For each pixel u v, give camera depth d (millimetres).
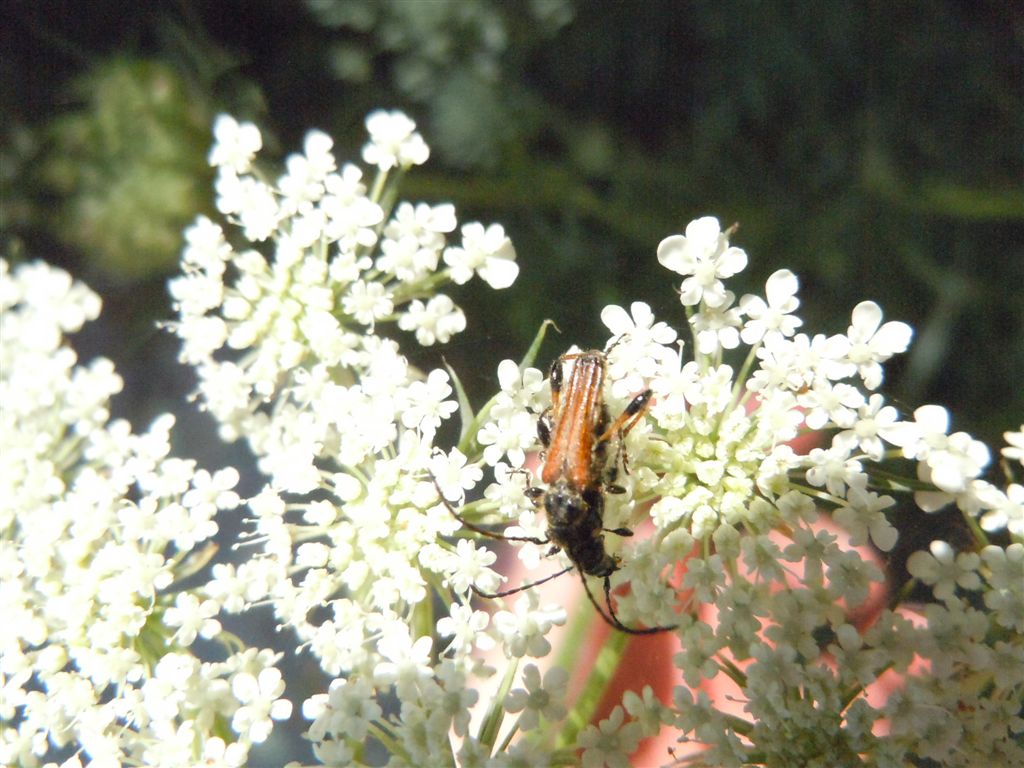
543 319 117
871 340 71
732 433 72
